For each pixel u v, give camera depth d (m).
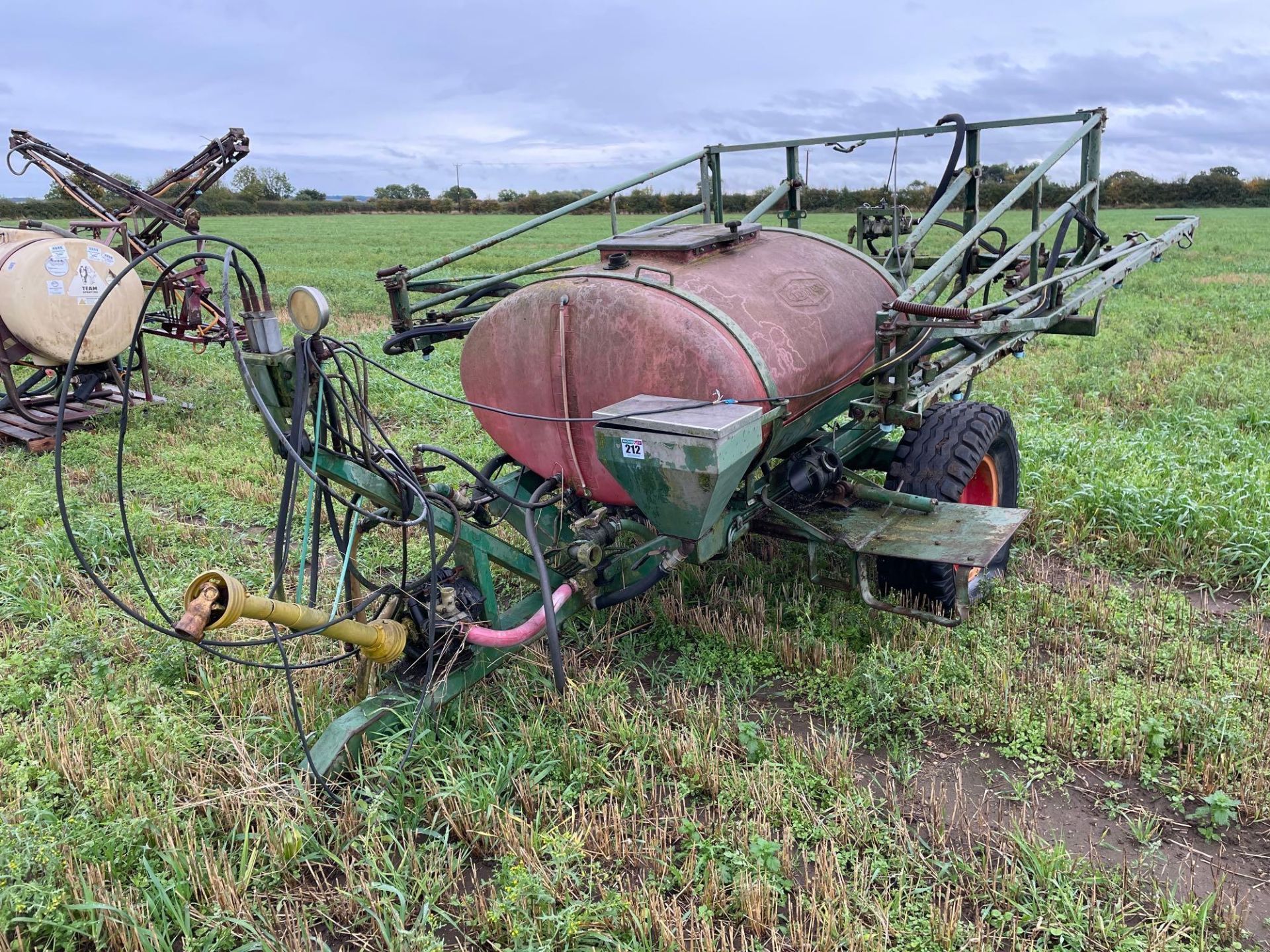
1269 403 8.85
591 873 3.28
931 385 4.54
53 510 6.95
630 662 4.75
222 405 10.45
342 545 4.12
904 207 6.04
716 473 3.49
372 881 3.18
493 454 8.12
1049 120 5.64
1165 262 25.31
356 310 17.61
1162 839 3.43
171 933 3.16
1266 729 3.90
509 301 4.32
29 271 8.58
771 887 3.12
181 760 3.94
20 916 3.09
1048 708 4.15
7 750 4.11
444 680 4.11
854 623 5.03
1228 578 5.46
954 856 3.32
